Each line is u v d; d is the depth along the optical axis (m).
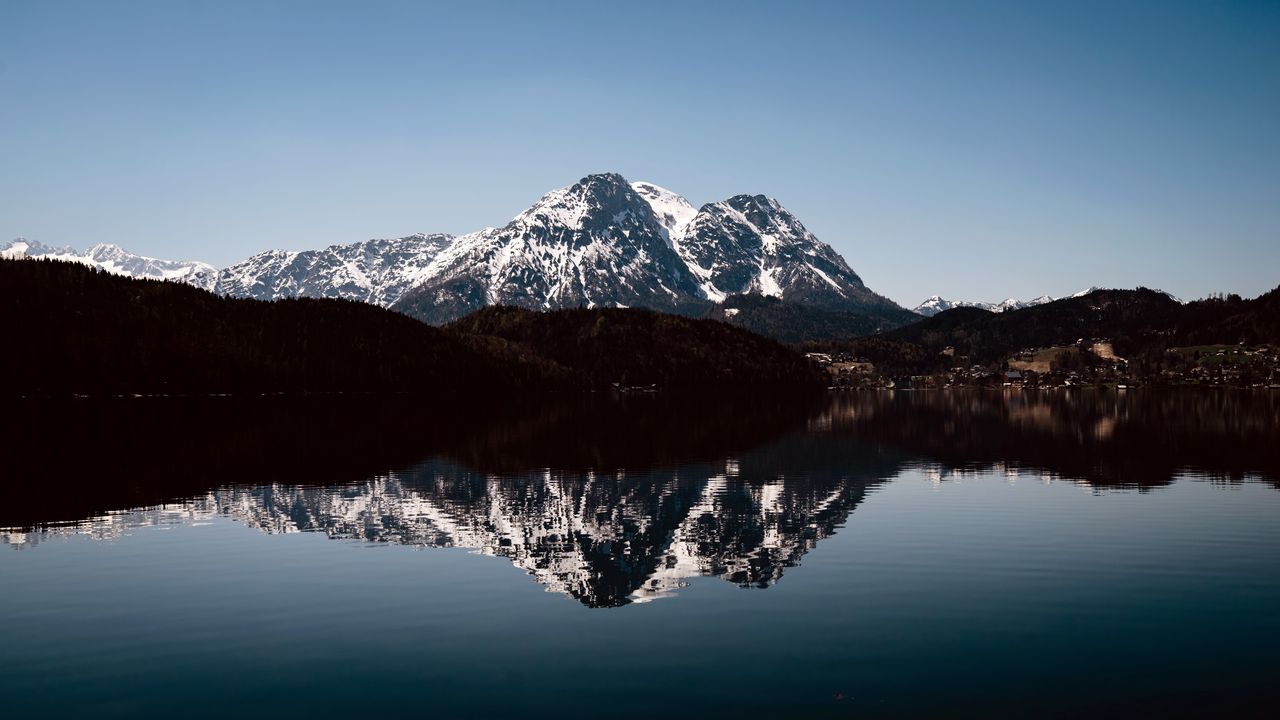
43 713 28.75
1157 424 155.38
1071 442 120.75
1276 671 31.70
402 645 34.91
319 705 29.36
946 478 82.19
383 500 69.69
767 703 29.30
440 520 61.19
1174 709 28.81
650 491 75.00
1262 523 57.75
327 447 111.25
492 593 42.16
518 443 119.69
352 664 32.88
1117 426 151.75
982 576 44.69
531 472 87.56
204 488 75.56
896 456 103.31
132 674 32.00
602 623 37.56
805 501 69.06
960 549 50.75
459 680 31.38
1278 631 35.84
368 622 37.72
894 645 34.59
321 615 38.69
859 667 32.34
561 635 36.00
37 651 34.25
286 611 39.22
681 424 161.75
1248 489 73.19
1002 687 30.48
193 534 55.66
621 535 56.25
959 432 142.00
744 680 31.20
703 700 29.56
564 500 70.25
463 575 45.62
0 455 98.75
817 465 93.44
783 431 144.38
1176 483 77.44
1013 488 74.88
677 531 57.47
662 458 101.44
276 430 136.12
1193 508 63.72
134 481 79.44
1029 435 134.00
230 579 44.69
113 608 39.66
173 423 147.62
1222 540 52.56
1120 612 38.53
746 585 43.50
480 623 37.66
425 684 31.02
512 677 31.61
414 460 98.00
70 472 85.06
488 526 59.16
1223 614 38.12
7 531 56.59
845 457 101.88
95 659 33.47
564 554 50.53
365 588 42.97
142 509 64.56
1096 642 34.75
